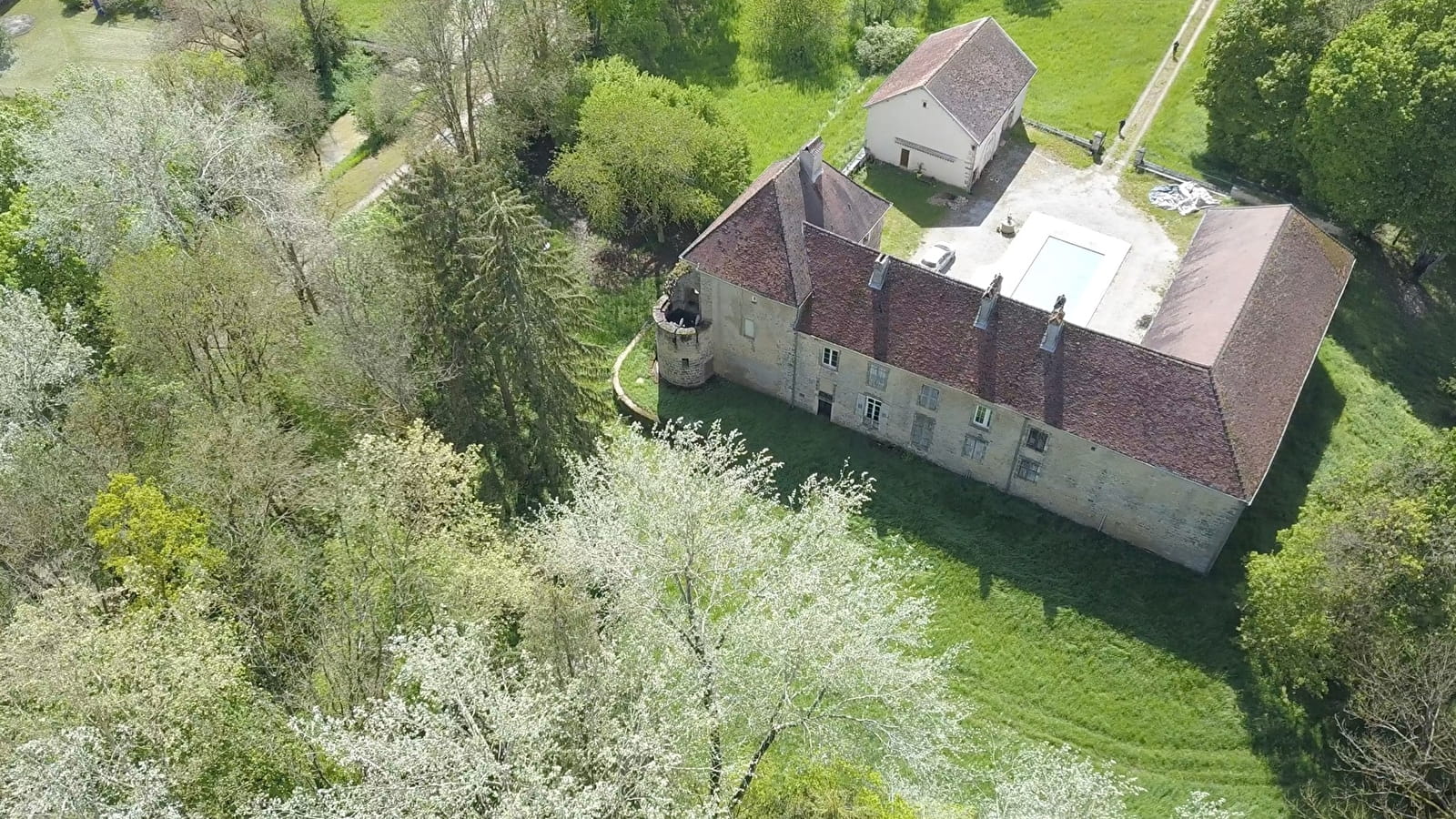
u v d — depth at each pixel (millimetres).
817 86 78000
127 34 93125
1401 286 60281
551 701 32719
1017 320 47375
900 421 52031
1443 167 53719
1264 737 41375
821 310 51062
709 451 40125
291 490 43344
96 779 29766
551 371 45469
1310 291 50562
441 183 43719
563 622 35125
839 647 35500
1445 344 57406
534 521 48062
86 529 41375
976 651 45312
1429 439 43969
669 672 34719
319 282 51938
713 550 36812
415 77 69250
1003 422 48062
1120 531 48031
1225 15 63688
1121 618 45469
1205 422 43594
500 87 71062
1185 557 46719
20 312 47219
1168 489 44781
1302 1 59938
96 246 54281
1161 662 43969
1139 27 78500
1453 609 37156
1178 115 71562
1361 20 56969
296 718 29797
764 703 35281
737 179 66188
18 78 87562
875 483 51812
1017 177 68500
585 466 41094
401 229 45250
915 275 49438
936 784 35625
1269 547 47219
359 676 35594
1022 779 35562
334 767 34062
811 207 54281
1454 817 34500
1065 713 43156
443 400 48406
